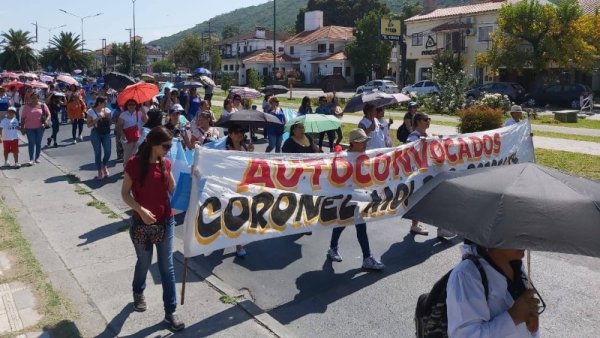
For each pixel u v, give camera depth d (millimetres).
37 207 8898
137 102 10547
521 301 2285
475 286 2326
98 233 7484
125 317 4957
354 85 67562
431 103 28562
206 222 5098
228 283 5867
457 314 2316
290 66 78125
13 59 84438
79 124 17078
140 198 4621
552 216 2088
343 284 5820
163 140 4570
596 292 5535
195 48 94500
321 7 97688
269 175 5547
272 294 5578
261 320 4910
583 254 1984
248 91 17766
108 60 100250
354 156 6246
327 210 6012
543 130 20109
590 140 16922
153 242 4660
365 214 6320
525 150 8492
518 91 32438
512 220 2098
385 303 5336
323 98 13766
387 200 6547
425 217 2371
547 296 5445
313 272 6172
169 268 4750
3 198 9484
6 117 12469
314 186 5898
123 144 10500
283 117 13102
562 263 6359
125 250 6777
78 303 5246
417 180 6938
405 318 5008
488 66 37438
